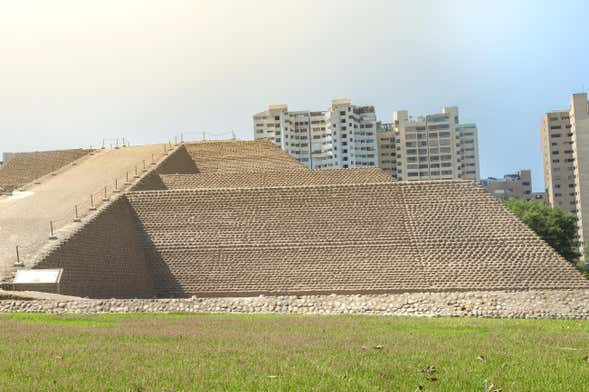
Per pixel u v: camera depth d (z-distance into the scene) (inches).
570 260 5374.0
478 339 1407.5
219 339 1373.0
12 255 2854.3
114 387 957.2
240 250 3225.9
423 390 971.3
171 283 3196.4
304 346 1280.8
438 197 3265.3
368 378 1027.9
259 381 1001.5
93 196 3533.5
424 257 3080.7
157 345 1285.7
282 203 3356.3
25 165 4682.6
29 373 1027.9
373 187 3341.5
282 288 3065.9
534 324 1739.7
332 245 3186.5
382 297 2066.9
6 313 1898.4
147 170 3978.8
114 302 2023.9
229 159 4579.2
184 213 3385.8
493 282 2957.7
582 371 1092.5
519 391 976.3
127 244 3243.1
